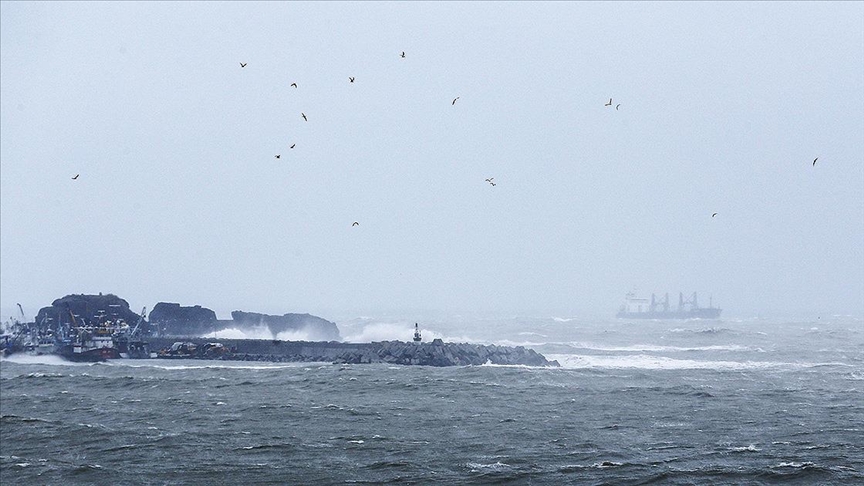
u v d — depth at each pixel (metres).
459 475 85.06
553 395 134.25
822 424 104.81
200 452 97.12
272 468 89.31
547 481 82.19
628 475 83.25
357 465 89.88
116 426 114.38
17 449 101.88
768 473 82.31
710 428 104.25
